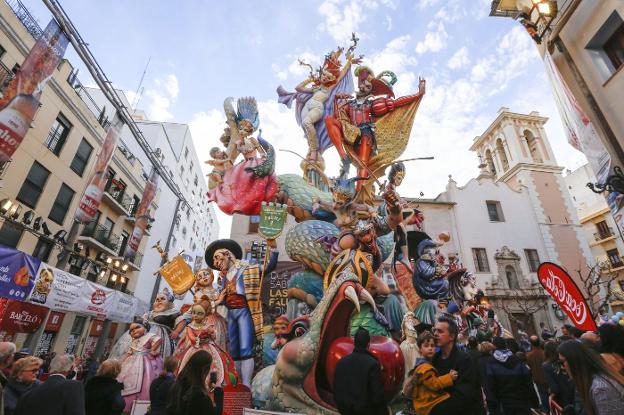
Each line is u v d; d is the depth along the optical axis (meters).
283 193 10.45
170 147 40.41
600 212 33.34
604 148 9.39
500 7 12.70
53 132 19.88
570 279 5.66
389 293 8.55
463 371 3.23
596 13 9.73
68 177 20.88
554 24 11.02
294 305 8.87
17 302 13.73
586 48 10.15
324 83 12.83
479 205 26.31
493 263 24.47
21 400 3.38
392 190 8.16
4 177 16.83
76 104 21.12
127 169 27.20
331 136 11.03
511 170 29.78
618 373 2.67
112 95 14.41
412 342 6.78
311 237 9.05
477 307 12.02
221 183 10.77
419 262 10.02
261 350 8.12
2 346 4.45
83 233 22.48
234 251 9.18
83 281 16.31
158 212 35.62
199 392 2.99
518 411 4.06
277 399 5.57
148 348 7.73
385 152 10.75
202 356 3.18
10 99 10.30
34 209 18.61
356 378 3.21
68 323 20.72
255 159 10.77
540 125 32.12
